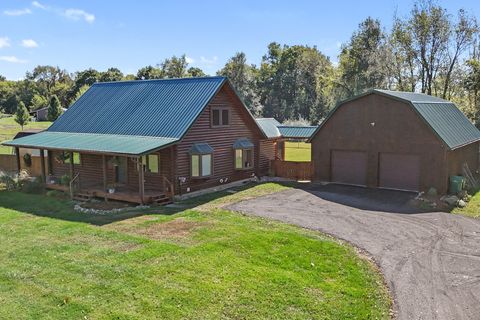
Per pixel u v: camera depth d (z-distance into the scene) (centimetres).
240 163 2688
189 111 2314
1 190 2475
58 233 1521
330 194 2312
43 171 2497
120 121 2500
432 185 2302
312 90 8031
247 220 1711
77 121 2691
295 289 1045
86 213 1873
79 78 10169
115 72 10400
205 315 912
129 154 1970
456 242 1468
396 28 4719
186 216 1786
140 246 1354
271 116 8075
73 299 973
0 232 1542
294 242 1405
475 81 3947
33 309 928
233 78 8588
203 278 1090
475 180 2683
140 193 2036
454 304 1002
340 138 2642
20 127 6500
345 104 2598
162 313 916
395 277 1153
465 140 2477
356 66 6125
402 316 945
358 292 1045
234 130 2630
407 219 1773
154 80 2753
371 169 2523
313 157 2777
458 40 4416
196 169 2320
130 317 896
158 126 2309
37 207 2006
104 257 1244
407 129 2367
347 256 1298
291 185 2619
